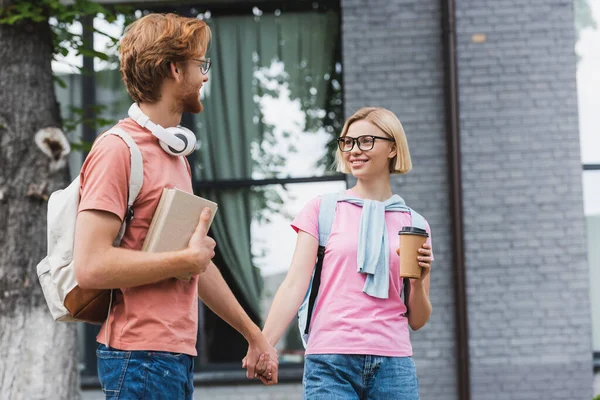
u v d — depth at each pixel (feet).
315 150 28.81
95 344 28.45
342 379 12.79
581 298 27.30
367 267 12.98
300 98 29.01
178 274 9.66
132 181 9.73
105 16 23.76
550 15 28.09
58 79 25.44
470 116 27.86
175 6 29.14
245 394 27.76
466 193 27.71
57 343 20.80
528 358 27.20
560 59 27.96
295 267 13.33
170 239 9.78
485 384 27.17
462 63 28.04
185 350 9.97
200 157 28.96
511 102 27.86
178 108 10.40
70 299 9.86
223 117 29.04
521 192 27.63
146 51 10.09
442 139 28.07
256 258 28.63
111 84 29.14
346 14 28.58
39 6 21.98
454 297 27.53
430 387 27.37
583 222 27.48
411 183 27.96
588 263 27.53
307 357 13.14
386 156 13.78
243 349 28.25
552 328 27.27
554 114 27.81
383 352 12.82
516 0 28.14
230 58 29.17
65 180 21.61
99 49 28.71
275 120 28.96
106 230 9.51
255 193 28.84
